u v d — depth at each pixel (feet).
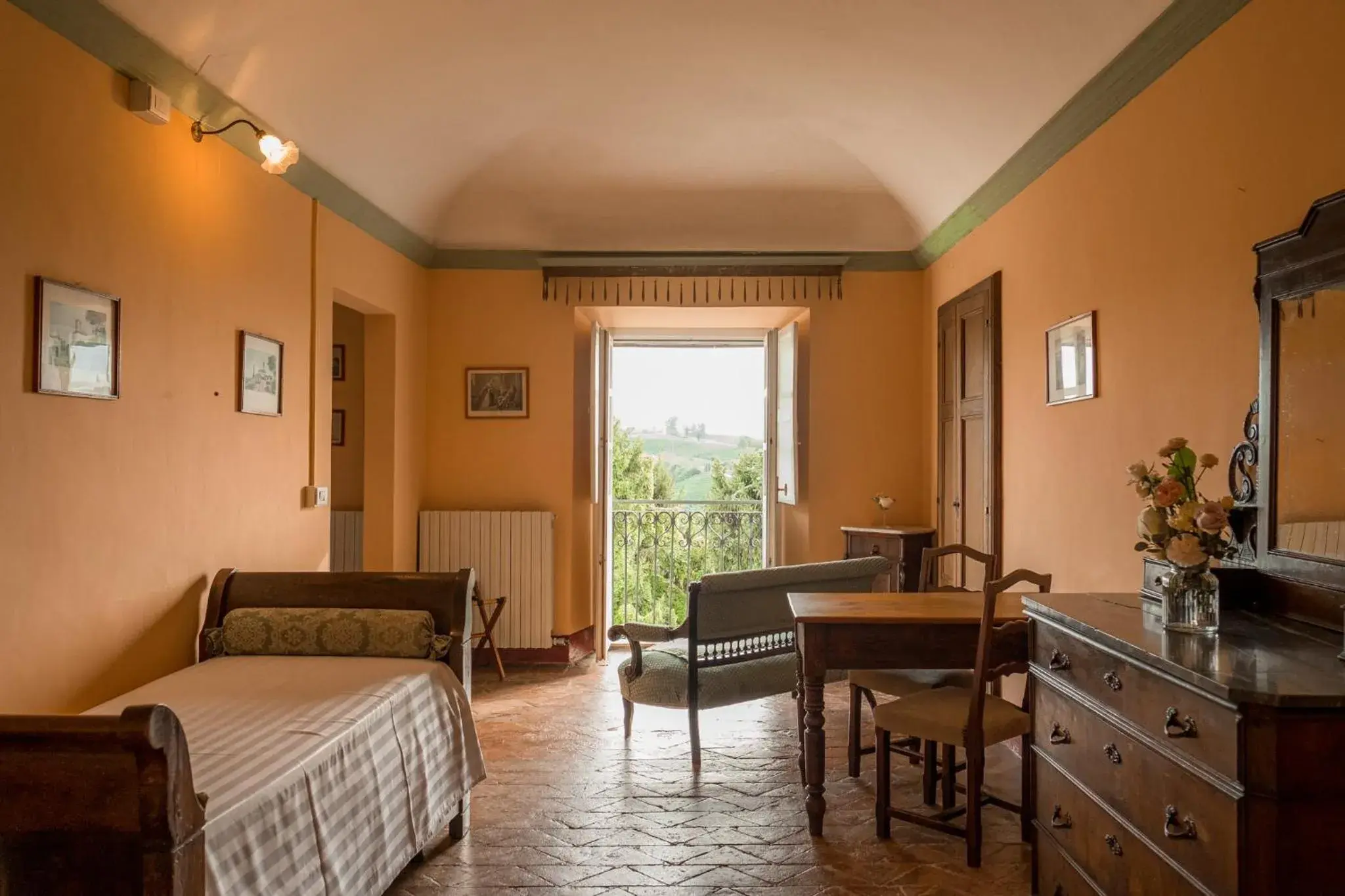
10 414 8.15
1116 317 10.96
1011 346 14.52
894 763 13.42
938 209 17.46
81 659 9.06
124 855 5.55
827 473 20.08
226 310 11.69
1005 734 10.23
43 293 8.45
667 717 15.78
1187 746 6.09
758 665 13.44
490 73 14.53
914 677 12.19
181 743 5.58
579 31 13.39
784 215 19.43
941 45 12.47
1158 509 7.68
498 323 20.10
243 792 6.64
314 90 12.55
